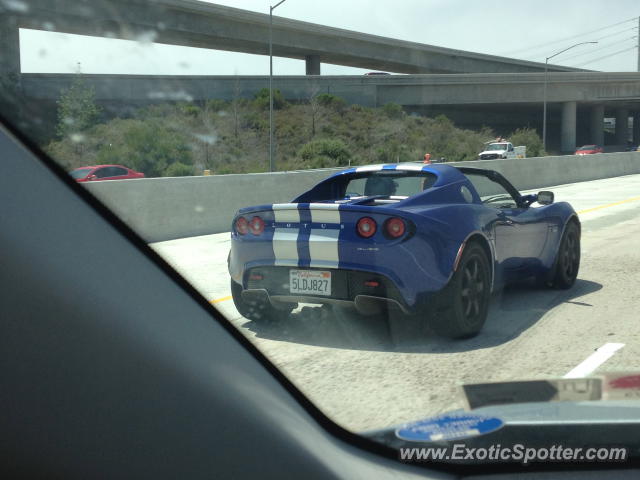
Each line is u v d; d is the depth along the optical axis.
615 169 31.53
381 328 4.90
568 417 1.87
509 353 4.28
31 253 1.21
